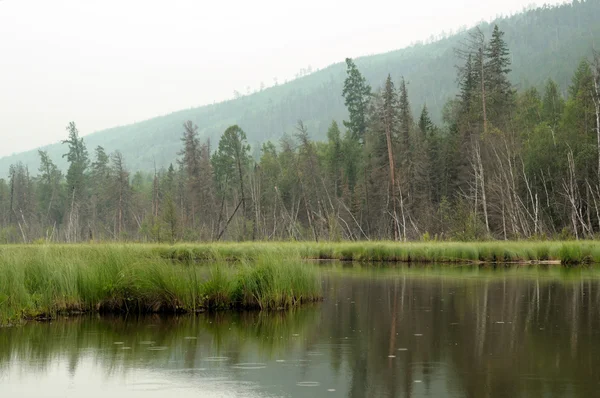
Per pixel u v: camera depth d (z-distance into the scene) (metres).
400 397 6.56
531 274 21.56
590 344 9.30
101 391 6.83
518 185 45.28
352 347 9.17
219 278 13.12
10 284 11.79
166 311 12.46
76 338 9.84
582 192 43.91
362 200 56.78
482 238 37.06
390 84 49.38
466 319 11.73
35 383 7.17
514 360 8.26
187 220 54.50
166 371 7.74
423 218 46.84
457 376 7.44
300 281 14.07
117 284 12.54
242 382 7.19
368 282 18.78
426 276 20.86
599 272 22.38
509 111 54.41
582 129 47.06
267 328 10.74
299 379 7.32
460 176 50.53
